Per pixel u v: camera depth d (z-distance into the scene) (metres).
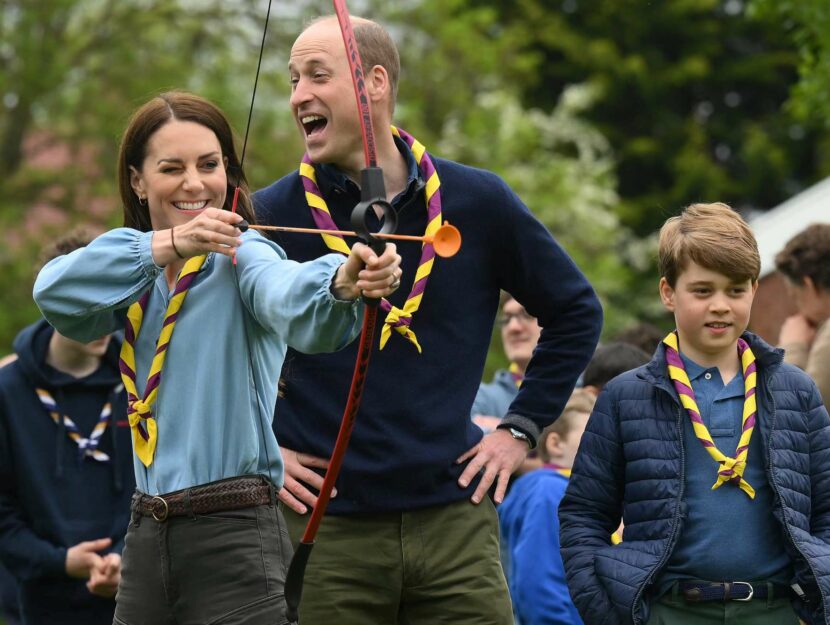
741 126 85.62
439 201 14.28
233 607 11.26
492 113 58.41
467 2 83.94
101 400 17.47
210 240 10.77
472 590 14.17
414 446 14.01
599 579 13.44
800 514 13.26
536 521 16.77
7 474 17.28
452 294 14.34
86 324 11.70
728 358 13.81
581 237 58.75
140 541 11.56
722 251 13.38
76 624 17.30
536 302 14.90
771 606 13.20
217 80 50.62
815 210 28.98
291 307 10.47
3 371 17.47
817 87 28.47
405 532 14.09
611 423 13.88
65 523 17.14
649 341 21.09
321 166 14.53
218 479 11.39
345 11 11.14
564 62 84.50
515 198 14.70
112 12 51.78
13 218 49.28
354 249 9.83
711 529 13.24
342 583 14.09
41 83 49.47
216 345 11.46
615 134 83.12
